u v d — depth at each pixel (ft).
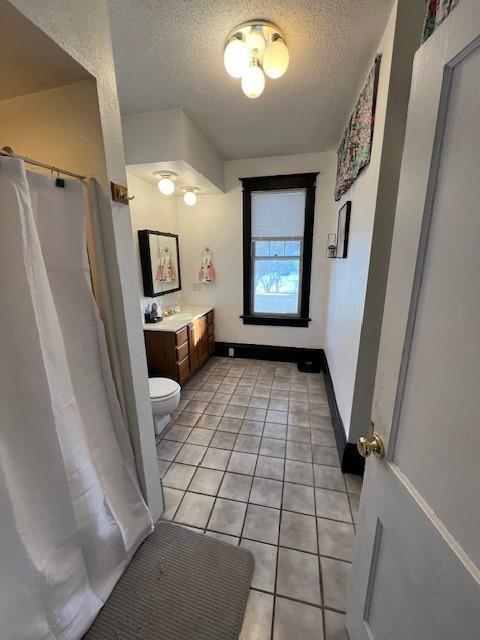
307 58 5.14
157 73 5.46
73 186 3.23
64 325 3.36
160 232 9.99
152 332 8.82
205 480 5.77
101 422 3.86
